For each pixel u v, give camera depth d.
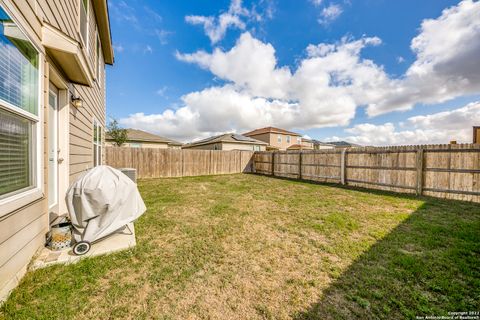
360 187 7.56
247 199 5.59
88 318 1.52
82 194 2.45
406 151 6.36
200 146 24.77
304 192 6.62
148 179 10.05
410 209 4.50
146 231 3.22
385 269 2.19
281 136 28.59
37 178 2.23
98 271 2.09
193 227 3.45
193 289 1.89
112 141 16.61
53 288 1.79
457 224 3.50
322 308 1.66
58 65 2.97
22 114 1.89
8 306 1.56
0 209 1.56
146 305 1.67
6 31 1.68
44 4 2.33
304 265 2.31
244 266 2.29
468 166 5.20
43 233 2.39
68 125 3.50
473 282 1.92
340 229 3.38
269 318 1.57
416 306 1.66
